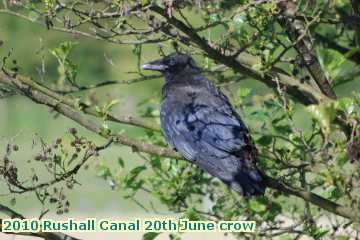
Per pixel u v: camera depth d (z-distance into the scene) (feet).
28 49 158.51
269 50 35.06
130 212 93.91
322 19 36.60
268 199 38.83
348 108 29.96
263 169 37.73
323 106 28.37
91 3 33.81
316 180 37.60
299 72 37.65
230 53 36.04
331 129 30.12
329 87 36.47
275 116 37.65
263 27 34.30
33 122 167.43
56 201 31.96
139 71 39.52
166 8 33.09
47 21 34.19
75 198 102.94
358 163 30.35
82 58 169.78
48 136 162.50
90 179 108.37
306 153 33.17
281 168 35.65
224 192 41.63
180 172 41.57
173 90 43.39
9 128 165.17
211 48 34.76
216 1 33.91
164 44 39.24
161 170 41.29
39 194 31.83
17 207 90.17
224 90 44.37
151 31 34.50
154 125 40.83
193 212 36.37
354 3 37.11
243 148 38.27
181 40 35.68
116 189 42.45
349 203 33.22
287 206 41.96
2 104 170.71
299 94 36.55
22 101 172.35
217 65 42.47
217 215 40.27
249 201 39.34
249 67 35.99
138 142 35.88
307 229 37.58
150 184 42.19
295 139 36.22
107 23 36.35
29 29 159.12
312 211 41.60
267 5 33.12
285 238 37.70
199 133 39.68
